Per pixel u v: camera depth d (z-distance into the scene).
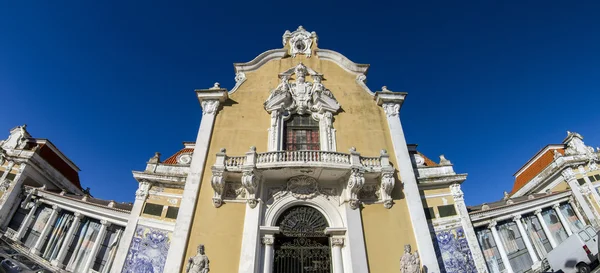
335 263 12.53
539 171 27.23
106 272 16.25
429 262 12.45
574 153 25.27
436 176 15.57
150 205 14.44
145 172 14.93
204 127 15.55
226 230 12.66
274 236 13.08
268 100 16.59
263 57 18.77
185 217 12.70
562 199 22.12
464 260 13.86
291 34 20.17
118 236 17.25
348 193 13.59
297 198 13.85
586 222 21.81
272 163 13.38
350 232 12.78
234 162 13.92
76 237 17.78
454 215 14.91
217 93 16.64
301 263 12.77
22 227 18.53
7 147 22.12
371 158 14.57
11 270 15.05
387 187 13.74
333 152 14.05
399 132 16.22
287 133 16.22
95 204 18.00
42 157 22.38
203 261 11.68
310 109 16.81
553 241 19.14
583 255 15.94
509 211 18.42
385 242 12.95
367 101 17.56
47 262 17.12
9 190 19.61
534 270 17.25
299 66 18.08
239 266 11.78
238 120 16.16
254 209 13.09
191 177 13.80
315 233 13.43
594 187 23.33
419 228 13.25
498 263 16.56
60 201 18.91
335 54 19.16
